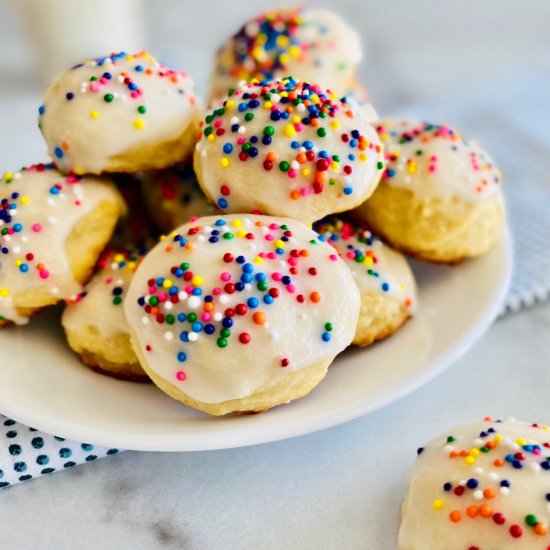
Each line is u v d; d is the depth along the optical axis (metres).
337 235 0.31
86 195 0.30
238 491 0.27
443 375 0.30
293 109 0.29
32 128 0.44
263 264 0.27
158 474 0.27
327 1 0.68
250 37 0.36
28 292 0.29
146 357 0.27
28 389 0.28
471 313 0.30
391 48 0.60
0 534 0.26
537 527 0.24
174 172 0.32
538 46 0.60
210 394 0.27
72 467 0.28
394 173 0.31
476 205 0.31
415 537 0.25
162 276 0.28
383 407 0.29
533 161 0.41
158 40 0.59
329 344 0.27
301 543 0.26
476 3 0.67
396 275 0.30
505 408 0.29
